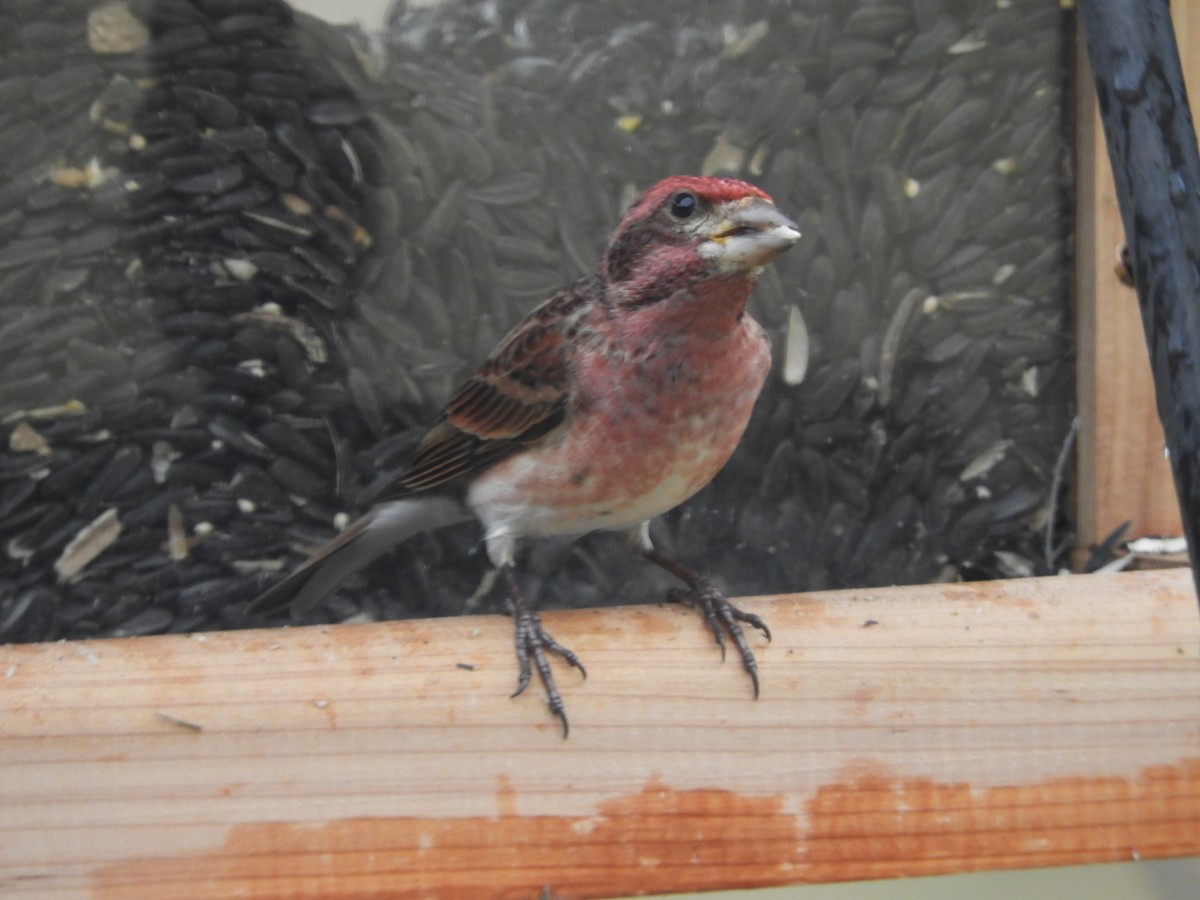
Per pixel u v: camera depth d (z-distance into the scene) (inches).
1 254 180.1
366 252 186.7
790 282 194.5
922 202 194.2
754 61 190.9
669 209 154.5
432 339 188.4
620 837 140.3
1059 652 147.6
